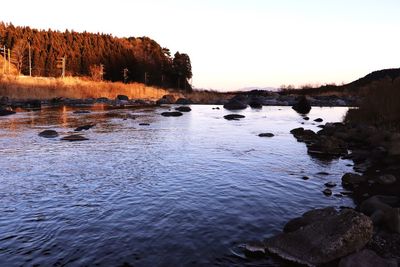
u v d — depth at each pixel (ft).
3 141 70.90
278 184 43.14
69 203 36.09
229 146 68.85
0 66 315.17
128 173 47.52
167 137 79.56
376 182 42.75
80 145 67.72
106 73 369.30
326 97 253.03
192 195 38.73
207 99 264.11
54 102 191.72
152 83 389.19
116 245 27.20
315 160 56.59
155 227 30.40
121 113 140.36
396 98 75.41
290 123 113.09
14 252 26.17
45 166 50.90
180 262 24.73
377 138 64.34
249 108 189.16
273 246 26.18
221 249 26.61
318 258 24.22
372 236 27.25
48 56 351.25
